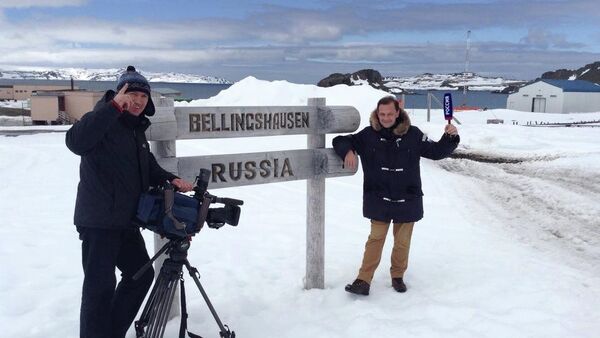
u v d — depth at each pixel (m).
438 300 4.73
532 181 11.41
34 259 5.78
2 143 17.67
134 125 3.37
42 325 4.10
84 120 3.04
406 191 4.68
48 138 19.80
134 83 3.21
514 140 17.81
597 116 43.25
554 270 5.64
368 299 4.75
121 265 3.63
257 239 6.83
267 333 4.07
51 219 7.75
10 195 9.52
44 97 41.28
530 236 7.20
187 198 3.38
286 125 4.61
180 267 3.39
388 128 4.64
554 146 16.78
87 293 3.30
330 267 5.64
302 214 8.41
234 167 4.36
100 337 3.32
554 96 56.31
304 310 4.51
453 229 7.48
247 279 5.27
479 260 5.95
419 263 5.79
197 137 4.10
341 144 4.71
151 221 3.30
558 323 4.21
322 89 23.00
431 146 4.71
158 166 3.68
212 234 7.04
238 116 4.30
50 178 11.41
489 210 8.82
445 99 4.66
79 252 6.10
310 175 4.82
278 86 22.64
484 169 13.32
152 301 3.42
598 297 4.87
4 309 4.42
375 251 4.79
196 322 4.21
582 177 11.66
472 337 3.99
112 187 3.29
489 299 4.74
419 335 4.02
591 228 7.63
